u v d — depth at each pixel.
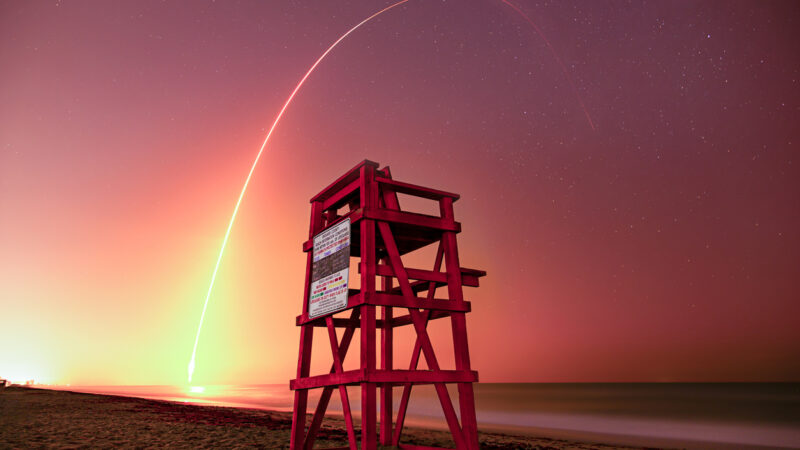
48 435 10.65
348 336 7.65
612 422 30.11
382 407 8.31
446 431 18.64
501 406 48.84
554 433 22.44
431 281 6.88
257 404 43.28
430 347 6.43
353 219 6.66
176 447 9.54
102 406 20.95
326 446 10.16
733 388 104.25
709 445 19.12
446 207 7.39
